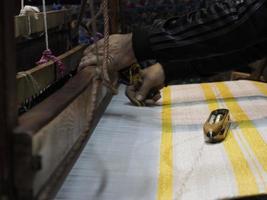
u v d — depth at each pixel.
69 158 0.67
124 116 1.09
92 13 0.81
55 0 1.33
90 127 0.80
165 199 0.67
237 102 1.21
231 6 0.84
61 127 0.63
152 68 1.15
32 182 0.51
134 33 0.84
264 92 1.32
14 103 0.51
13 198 0.51
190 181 0.72
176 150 0.87
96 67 0.90
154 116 1.11
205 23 0.83
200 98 1.27
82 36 1.29
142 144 0.90
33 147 0.51
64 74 1.02
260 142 0.89
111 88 0.91
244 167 0.77
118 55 0.95
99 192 0.69
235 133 0.95
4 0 0.48
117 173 0.76
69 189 0.70
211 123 0.93
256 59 0.93
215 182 0.71
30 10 0.91
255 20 0.83
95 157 0.82
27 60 0.94
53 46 1.09
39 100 0.89
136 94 1.19
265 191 0.67
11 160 0.50
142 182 0.73
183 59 0.84
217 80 1.66
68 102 0.67
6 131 0.49
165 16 1.66
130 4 1.66
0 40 0.48
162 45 0.82
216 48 0.83
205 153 0.84
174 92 1.35
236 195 0.66
